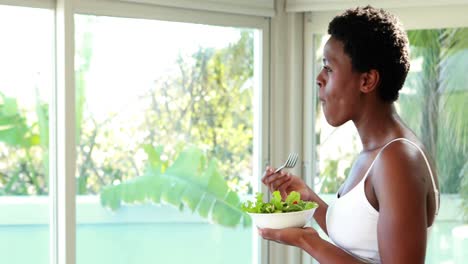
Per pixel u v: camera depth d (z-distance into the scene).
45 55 2.58
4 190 2.53
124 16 2.67
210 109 2.97
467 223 2.81
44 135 2.59
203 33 2.92
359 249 1.43
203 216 2.98
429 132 2.86
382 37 1.41
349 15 1.45
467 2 2.69
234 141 3.03
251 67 3.05
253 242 3.09
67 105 2.53
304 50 3.06
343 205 1.45
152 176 2.85
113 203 2.75
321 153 3.10
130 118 2.77
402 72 1.45
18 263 2.57
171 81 2.86
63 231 2.56
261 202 1.53
